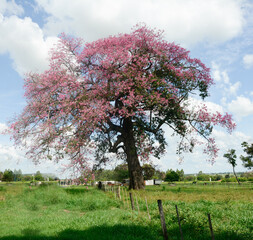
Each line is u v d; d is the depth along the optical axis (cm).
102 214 1212
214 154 2723
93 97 2427
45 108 2433
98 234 855
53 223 1044
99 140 2778
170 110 2692
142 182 2794
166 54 2739
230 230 880
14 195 2041
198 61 2781
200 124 2697
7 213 1398
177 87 2677
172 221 1006
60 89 2486
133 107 2517
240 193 2245
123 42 2661
